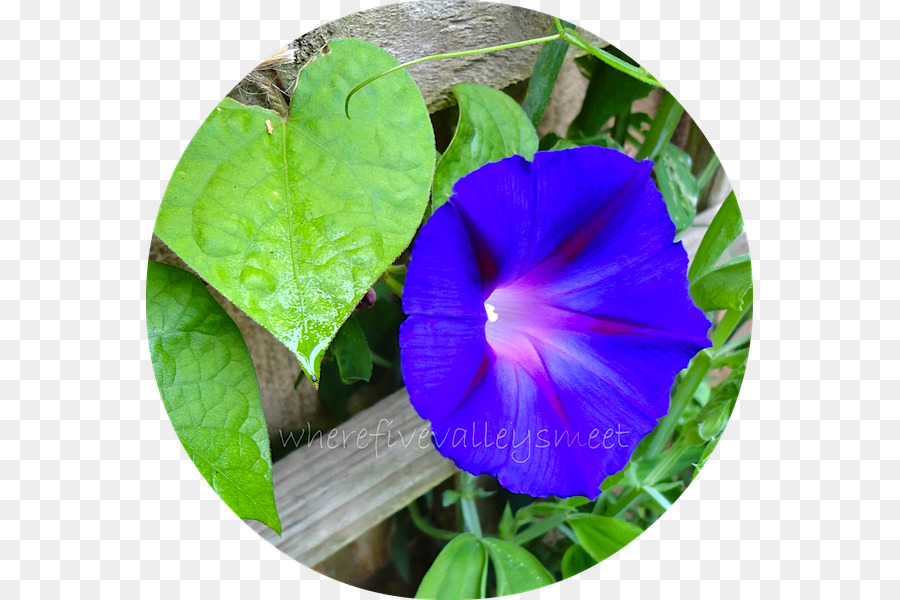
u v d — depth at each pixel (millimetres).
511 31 357
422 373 312
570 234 335
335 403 364
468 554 379
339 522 367
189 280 331
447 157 336
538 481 335
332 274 302
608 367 344
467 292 317
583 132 395
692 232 417
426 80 351
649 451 416
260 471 329
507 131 347
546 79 368
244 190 305
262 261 301
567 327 346
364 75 316
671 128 391
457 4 348
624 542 390
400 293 355
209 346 330
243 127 310
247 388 330
